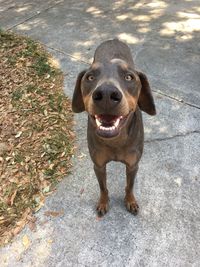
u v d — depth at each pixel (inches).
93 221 33.3
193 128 41.1
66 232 32.7
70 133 41.8
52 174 37.5
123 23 60.7
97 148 28.8
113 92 22.3
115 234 32.1
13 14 68.3
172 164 37.5
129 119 26.9
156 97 45.4
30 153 39.9
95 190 35.9
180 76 48.3
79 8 66.9
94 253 31.0
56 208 34.6
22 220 33.8
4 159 39.5
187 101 44.4
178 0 65.6
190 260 29.9
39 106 45.8
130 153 29.3
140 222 32.9
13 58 54.9
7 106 46.4
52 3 70.1
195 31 56.5
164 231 32.0
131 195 33.1
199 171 36.6
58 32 60.4
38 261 30.8
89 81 25.4
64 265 30.4
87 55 54.2
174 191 35.1
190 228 32.0
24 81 50.3
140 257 30.4
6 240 32.4
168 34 56.5
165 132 40.9
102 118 23.9
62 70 51.7
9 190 36.3
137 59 52.0
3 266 30.7
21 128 43.0
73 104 31.1
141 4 65.5
